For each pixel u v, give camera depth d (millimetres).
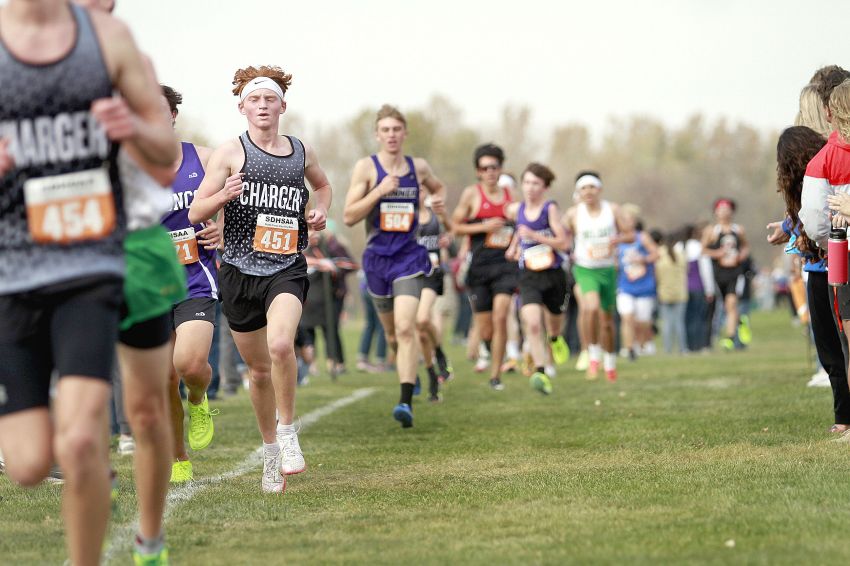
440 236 35312
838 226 19219
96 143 10570
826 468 17766
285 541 14086
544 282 35188
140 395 11609
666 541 13117
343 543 13844
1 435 10695
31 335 10656
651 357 58000
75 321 10367
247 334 18953
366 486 18328
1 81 10312
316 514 15953
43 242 10445
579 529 14062
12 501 17281
